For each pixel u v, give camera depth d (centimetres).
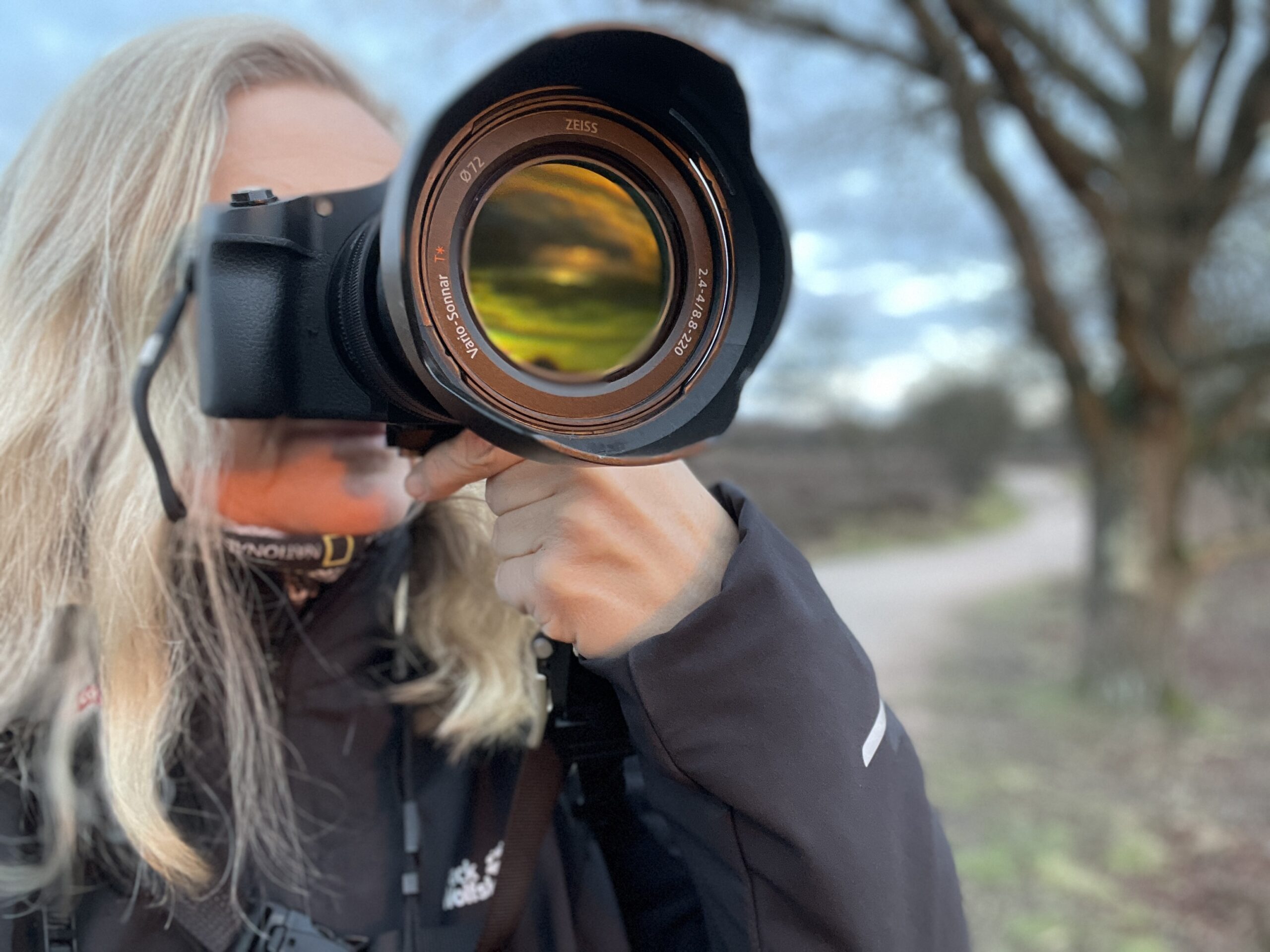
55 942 76
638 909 90
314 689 85
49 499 83
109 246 83
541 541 72
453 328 59
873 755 72
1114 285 597
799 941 70
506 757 92
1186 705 689
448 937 83
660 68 63
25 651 81
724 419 65
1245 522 765
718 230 67
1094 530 712
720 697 69
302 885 82
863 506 1917
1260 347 618
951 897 75
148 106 84
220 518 83
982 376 1247
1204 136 618
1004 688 773
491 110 61
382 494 85
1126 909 404
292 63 90
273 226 69
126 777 77
